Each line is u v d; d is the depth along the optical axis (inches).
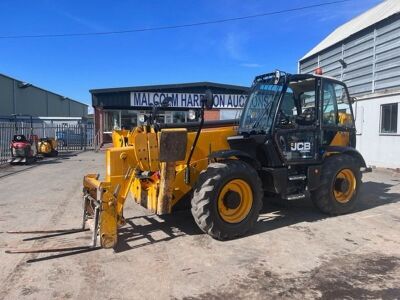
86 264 198.7
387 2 686.5
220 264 198.7
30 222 275.6
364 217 286.0
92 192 247.9
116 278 183.0
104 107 953.5
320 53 732.0
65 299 163.9
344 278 182.7
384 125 552.7
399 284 176.6
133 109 964.6
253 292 169.5
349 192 296.0
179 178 241.3
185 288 173.2
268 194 288.7
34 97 1910.7
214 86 967.6
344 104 307.4
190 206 248.4
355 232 250.4
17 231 252.7
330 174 282.5
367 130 583.2
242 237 239.8
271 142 259.1
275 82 263.0
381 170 530.6
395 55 526.3
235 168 235.1
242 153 244.5
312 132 278.5
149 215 288.7
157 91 958.4
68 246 222.7
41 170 578.9
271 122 260.5
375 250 218.4
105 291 170.7
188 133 247.4
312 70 771.4
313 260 203.9
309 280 180.9
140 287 174.2
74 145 1098.1
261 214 293.0
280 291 170.4
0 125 690.2
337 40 676.7
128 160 229.9
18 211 308.5
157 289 172.4
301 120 272.2
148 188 249.1
